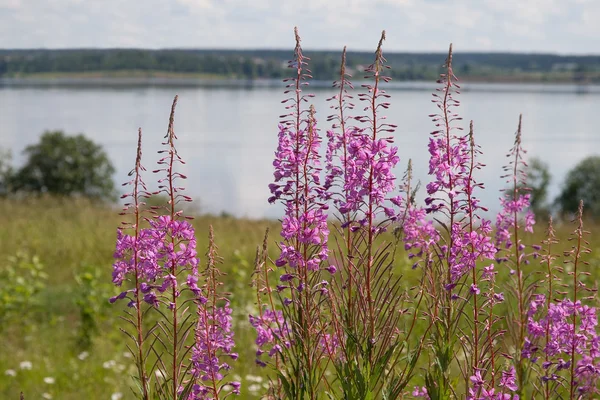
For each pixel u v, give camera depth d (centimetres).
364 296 358
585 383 368
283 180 367
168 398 337
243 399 666
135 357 339
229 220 2366
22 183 4722
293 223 361
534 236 1385
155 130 14975
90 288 1036
